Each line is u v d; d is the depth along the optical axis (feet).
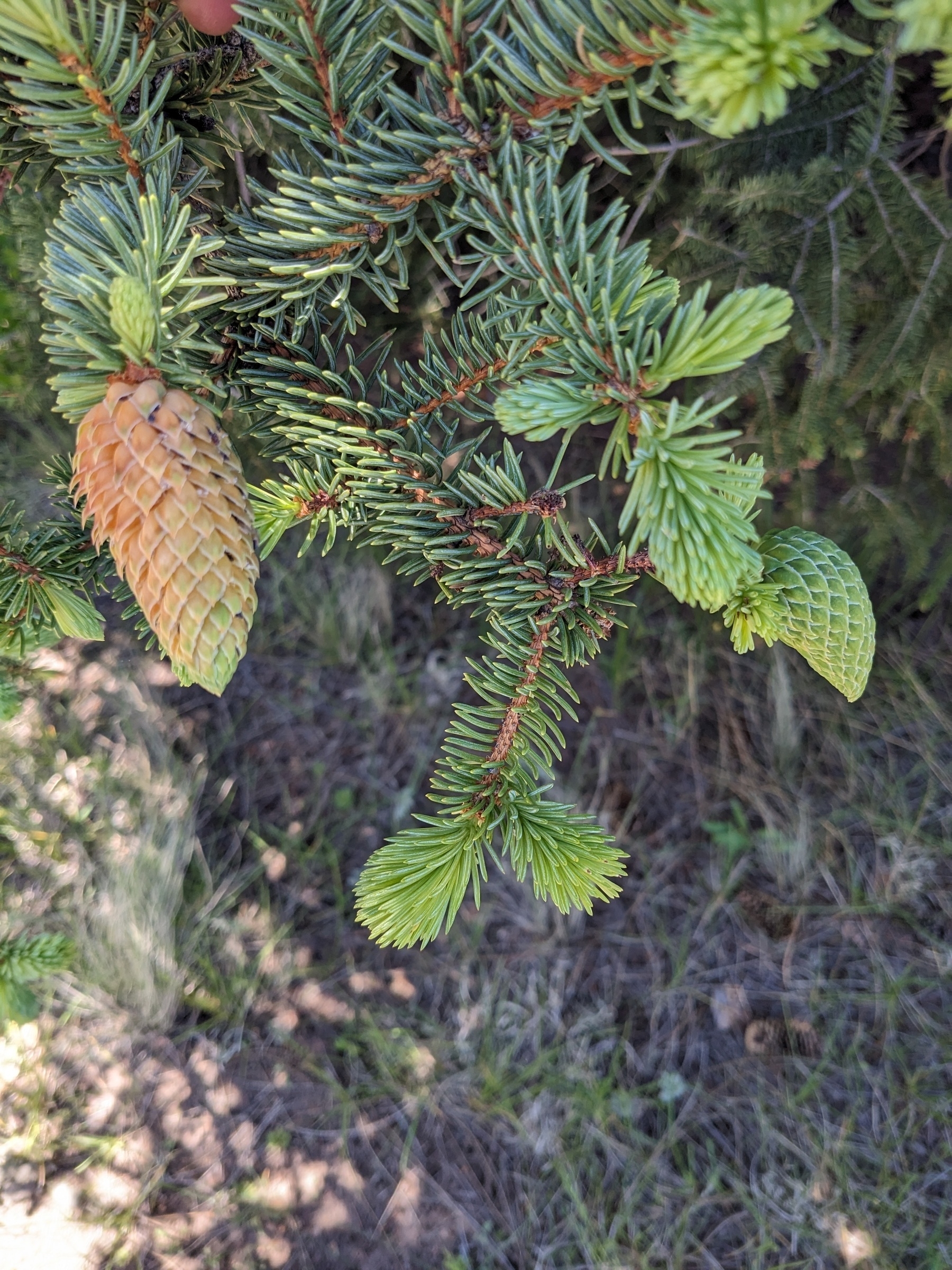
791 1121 2.24
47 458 2.42
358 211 0.61
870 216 1.53
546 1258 2.14
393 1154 2.26
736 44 0.40
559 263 0.55
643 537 0.53
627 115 1.57
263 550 0.74
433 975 2.42
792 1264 2.11
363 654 2.75
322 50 0.59
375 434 0.69
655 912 2.48
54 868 2.46
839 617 0.62
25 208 1.44
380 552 2.58
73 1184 2.22
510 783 0.72
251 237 0.64
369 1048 2.36
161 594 0.53
